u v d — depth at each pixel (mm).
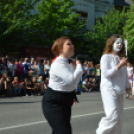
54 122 3299
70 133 3291
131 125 6539
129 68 14820
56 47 3471
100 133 4238
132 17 23891
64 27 19906
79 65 3383
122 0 31609
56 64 3369
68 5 20109
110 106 4215
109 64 4301
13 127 6262
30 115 7910
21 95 13648
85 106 9883
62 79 3332
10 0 18984
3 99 11961
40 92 13906
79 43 21562
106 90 4258
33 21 19062
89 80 16547
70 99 3412
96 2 28438
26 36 19141
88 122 6871
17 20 18469
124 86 4324
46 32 19719
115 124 4199
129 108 9453
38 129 6062
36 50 22344
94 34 24031
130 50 23844
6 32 18094
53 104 3355
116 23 24859
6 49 19125
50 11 19875
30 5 19453
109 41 4434
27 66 14273
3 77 13070
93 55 24297
